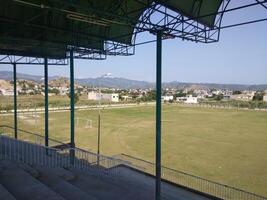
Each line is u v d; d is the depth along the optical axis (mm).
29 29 13164
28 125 42438
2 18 10188
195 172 19938
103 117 57375
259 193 15703
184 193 12688
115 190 10258
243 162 23125
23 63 18938
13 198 6141
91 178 11016
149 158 24094
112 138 34031
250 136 36719
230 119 56719
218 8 12422
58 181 8758
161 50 10602
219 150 27875
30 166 9719
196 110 78375
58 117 54156
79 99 101375
